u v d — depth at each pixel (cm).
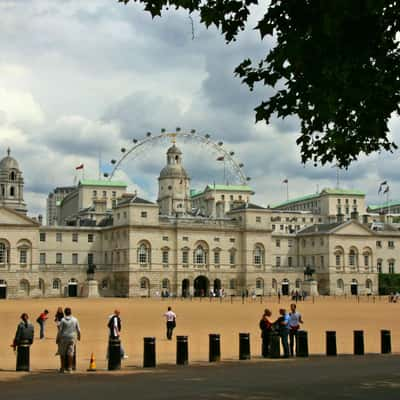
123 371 4166
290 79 2961
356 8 2430
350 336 6925
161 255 19938
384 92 2883
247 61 3000
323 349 5731
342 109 3008
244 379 3641
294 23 2628
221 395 3075
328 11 2452
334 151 3328
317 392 3152
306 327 8050
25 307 12769
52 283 18950
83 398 3044
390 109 2923
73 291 19212
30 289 18488
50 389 3372
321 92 2870
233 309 12256
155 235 19862
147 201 19925
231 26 2906
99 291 19788
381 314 10725
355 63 2667
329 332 5034
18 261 18450
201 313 10988
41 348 5966
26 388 3428
